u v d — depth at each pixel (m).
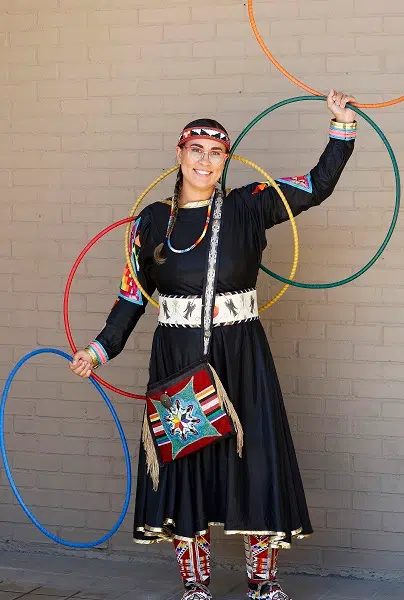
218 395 3.42
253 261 3.56
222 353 3.49
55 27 4.51
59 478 4.57
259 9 4.27
